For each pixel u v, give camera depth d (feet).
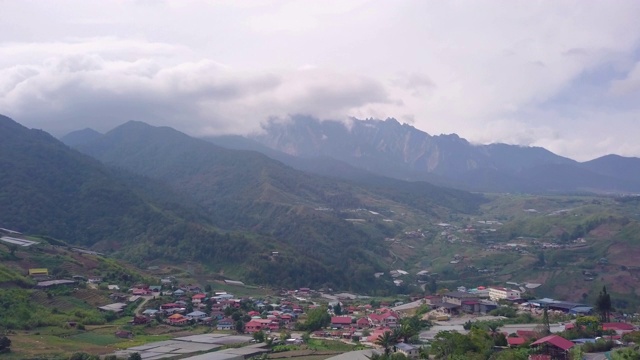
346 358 385.29
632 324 463.42
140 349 427.74
